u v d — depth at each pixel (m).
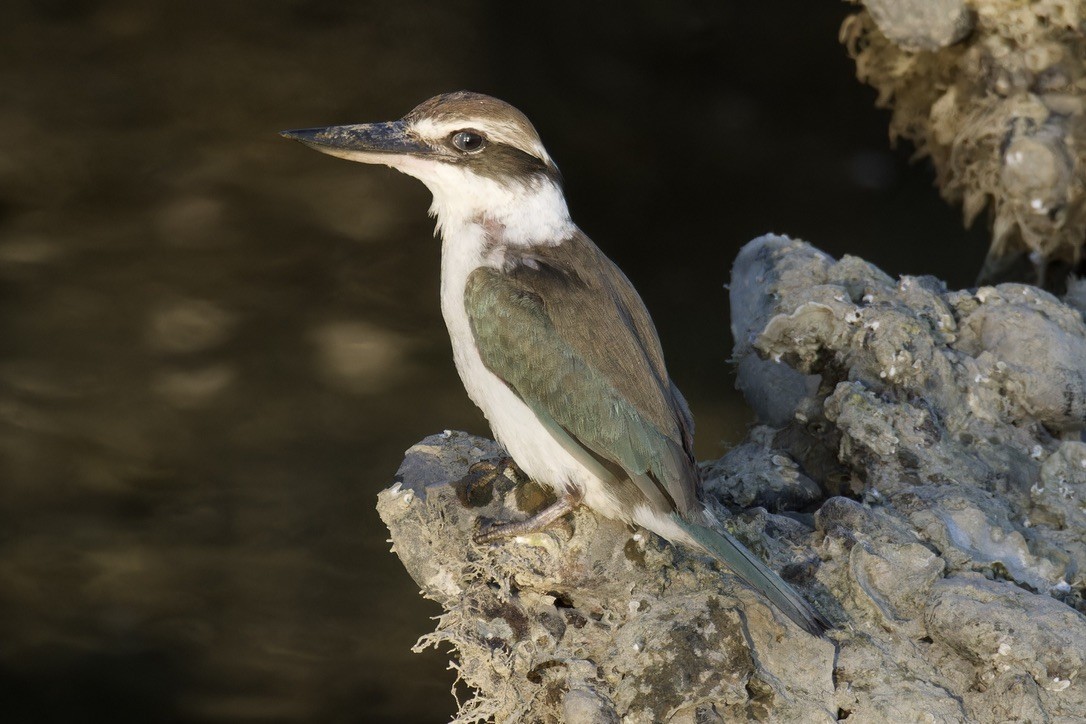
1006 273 12.30
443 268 8.42
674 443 7.86
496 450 8.84
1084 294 10.73
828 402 8.75
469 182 8.22
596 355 7.90
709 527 7.58
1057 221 11.39
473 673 7.77
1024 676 7.17
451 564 8.17
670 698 7.18
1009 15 11.18
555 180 8.38
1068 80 11.28
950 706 7.21
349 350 16.17
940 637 7.41
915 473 8.49
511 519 8.17
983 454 8.68
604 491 7.94
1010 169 11.27
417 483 8.59
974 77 11.78
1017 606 7.35
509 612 7.78
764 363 9.48
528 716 7.61
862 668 7.40
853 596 7.72
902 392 8.78
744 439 9.67
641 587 7.73
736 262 10.02
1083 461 8.45
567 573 7.80
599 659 7.57
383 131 8.28
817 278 9.41
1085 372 8.82
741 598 7.59
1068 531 8.30
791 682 7.36
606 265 8.40
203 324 16.41
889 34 11.44
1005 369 8.79
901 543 7.77
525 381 7.97
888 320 8.84
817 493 8.90
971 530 8.09
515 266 8.09
